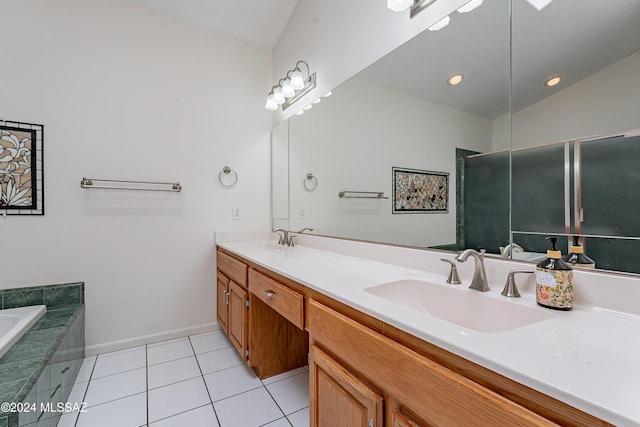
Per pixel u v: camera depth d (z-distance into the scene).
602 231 0.82
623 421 0.39
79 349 1.85
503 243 1.07
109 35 2.10
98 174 2.06
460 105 1.21
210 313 2.48
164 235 2.29
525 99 1.01
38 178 1.88
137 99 2.19
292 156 2.42
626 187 0.78
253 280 1.70
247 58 2.64
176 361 1.99
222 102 2.52
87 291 2.04
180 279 2.36
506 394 0.53
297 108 2.37
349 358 0.90
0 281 1.79
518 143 1.03
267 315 1.81
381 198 1.59
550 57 0.94
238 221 2.59
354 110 1.77
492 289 1.02
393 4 1.31
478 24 1.15
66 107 1.96
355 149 1.76
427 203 1.34
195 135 2.41
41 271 1.90
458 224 1.22
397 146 1.50
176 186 2.30
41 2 1.90
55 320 1.67
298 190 2.33
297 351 1.94
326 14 2.00
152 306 2.26
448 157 1.26
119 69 2.13
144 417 1.45
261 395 1.63
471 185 1.17
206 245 2.46
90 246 2.04
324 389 1.03
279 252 1.94
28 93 1.85
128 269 2.17
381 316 0.79
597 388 0.45
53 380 1.33
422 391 0.67
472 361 0.57
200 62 2.43
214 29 2.48
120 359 2.00
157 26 2.27
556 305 0.81
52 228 1.93
